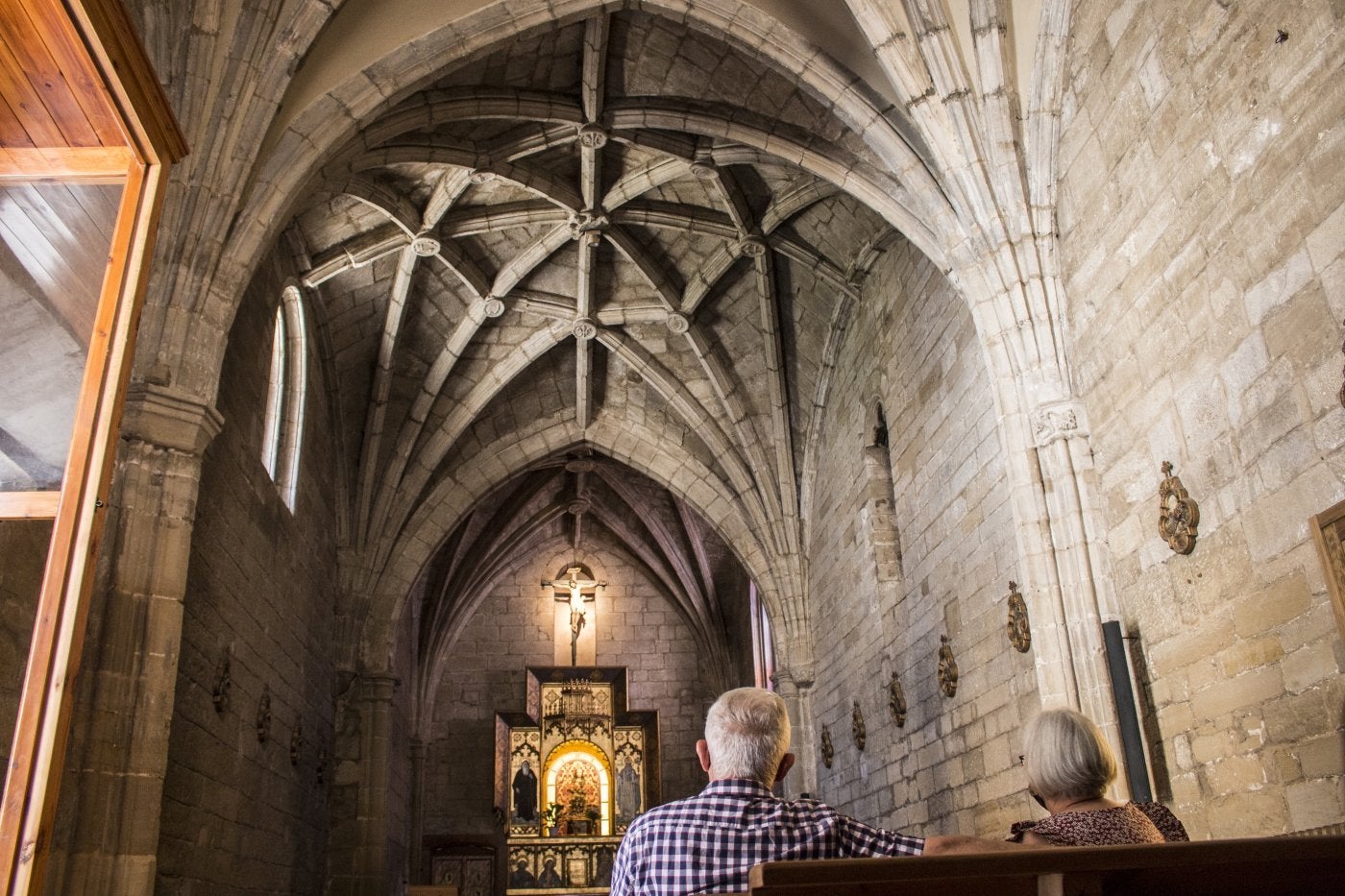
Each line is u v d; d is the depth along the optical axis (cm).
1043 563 973
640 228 1739
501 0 1155
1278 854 230
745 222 1634
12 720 409
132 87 407
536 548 2802
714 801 311
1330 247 653
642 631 2766
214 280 1023
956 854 222
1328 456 657
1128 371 904
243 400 1275
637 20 1302
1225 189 762
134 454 945
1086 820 327
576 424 2106
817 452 1911
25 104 414
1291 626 691
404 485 1956
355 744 1850
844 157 1291
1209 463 786
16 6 372
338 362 1794
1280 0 702
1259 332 724
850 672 1695
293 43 1055
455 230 1648
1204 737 792
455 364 1919
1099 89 948
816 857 303
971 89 1072
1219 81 767
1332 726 651
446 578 2577
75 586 385
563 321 1891
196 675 1082
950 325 1305
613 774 2562
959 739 1255
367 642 1906
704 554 2684
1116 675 872
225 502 1191
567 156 1580
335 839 1797
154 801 874
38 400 407
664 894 300
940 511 1333
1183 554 820
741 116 1366
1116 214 922
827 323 1781
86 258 421
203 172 1022
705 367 1900
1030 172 1052
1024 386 1018
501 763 2530
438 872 2458
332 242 1584
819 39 1162
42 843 360
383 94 1134
